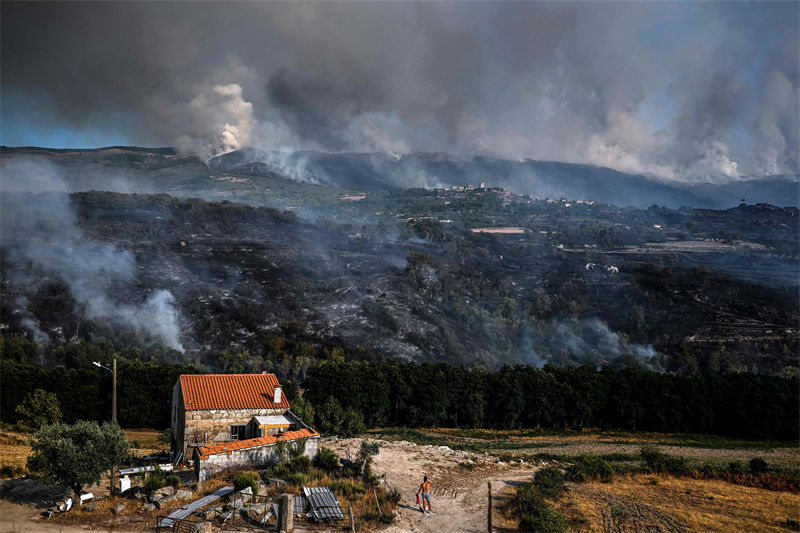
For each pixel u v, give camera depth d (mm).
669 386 104938
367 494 38562
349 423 76438
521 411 104062
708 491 49188
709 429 104062
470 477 48906
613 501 43031
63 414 85562
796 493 50875
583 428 105062
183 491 35656
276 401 50438
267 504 33656
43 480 34406
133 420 88125
